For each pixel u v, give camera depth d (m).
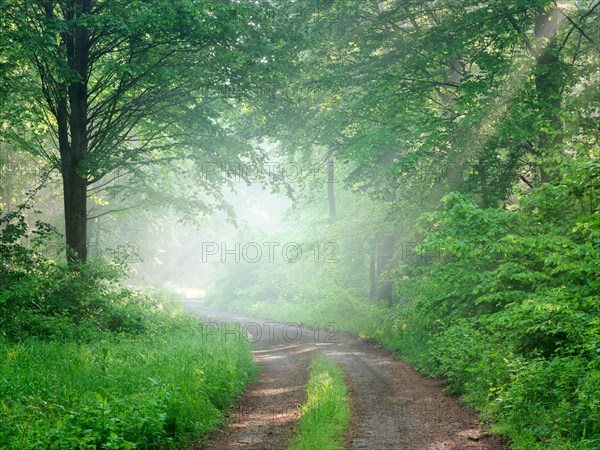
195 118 24.67
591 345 9.42
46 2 20.48
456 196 14.52
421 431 10.16
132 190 27.83
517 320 11.90
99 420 8.55
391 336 23.19
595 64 19.25
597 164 9.77
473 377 12.99
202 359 14.75
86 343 17.14
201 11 20.20
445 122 20.41
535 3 18.75
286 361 20.61
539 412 9.85
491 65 19.69
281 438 10.11
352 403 12.48
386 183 27.92
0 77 19.05
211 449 9.51
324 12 25.44
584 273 12.11
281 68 23.62
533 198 13.94
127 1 20.61
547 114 18.62
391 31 24.62
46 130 25.89
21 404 9.47
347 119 24.33
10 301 17.75
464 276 14.48
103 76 21.94
